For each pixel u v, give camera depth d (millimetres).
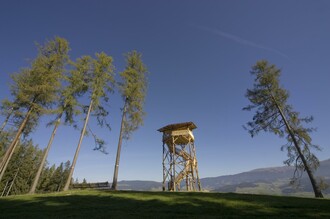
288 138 21672
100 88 21812
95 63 22641
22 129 20859
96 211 10328
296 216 9055
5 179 46281
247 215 9336
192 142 30828
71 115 21219
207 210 10297
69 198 13984
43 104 21391
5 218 9148
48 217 9195
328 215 9141
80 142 20625
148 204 11859
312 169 19234
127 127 22344
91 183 23359
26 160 50219
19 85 20109
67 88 21062
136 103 22484
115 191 17312
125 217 9078
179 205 11422
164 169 27844
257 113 23344
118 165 20422
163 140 30094
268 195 14852
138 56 25359
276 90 23297
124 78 23250
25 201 13195
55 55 21484
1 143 22812
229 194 15250
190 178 28250
